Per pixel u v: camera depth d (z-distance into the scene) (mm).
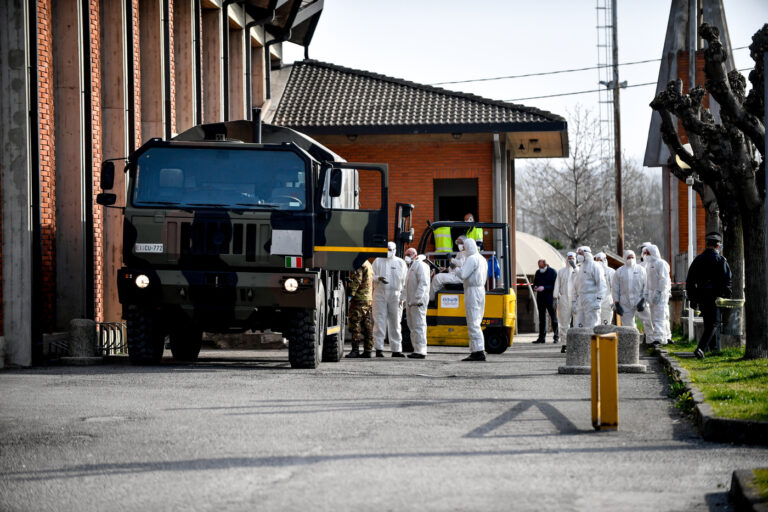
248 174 21453
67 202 26266
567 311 37188
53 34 26094
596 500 8914
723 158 24859
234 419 13695
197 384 18141
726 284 24375
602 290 31547
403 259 30922
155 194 21375
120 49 29062
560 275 37312
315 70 50750
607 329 22031
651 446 11766
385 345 35875
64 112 26203
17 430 12773
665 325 31828
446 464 10516
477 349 26656
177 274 21125
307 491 9219
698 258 24578
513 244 51188
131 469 10352
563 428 13141
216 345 33031
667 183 56875
